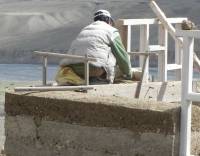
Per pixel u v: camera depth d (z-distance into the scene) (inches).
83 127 389.4
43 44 4559.5
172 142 357.4
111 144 378.6
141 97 481.4
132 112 369.4
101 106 380.5
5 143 424.8
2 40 4918.8
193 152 371.6
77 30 4943.4
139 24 572.7
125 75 484.1
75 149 393.4
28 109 411.5
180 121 362.3
